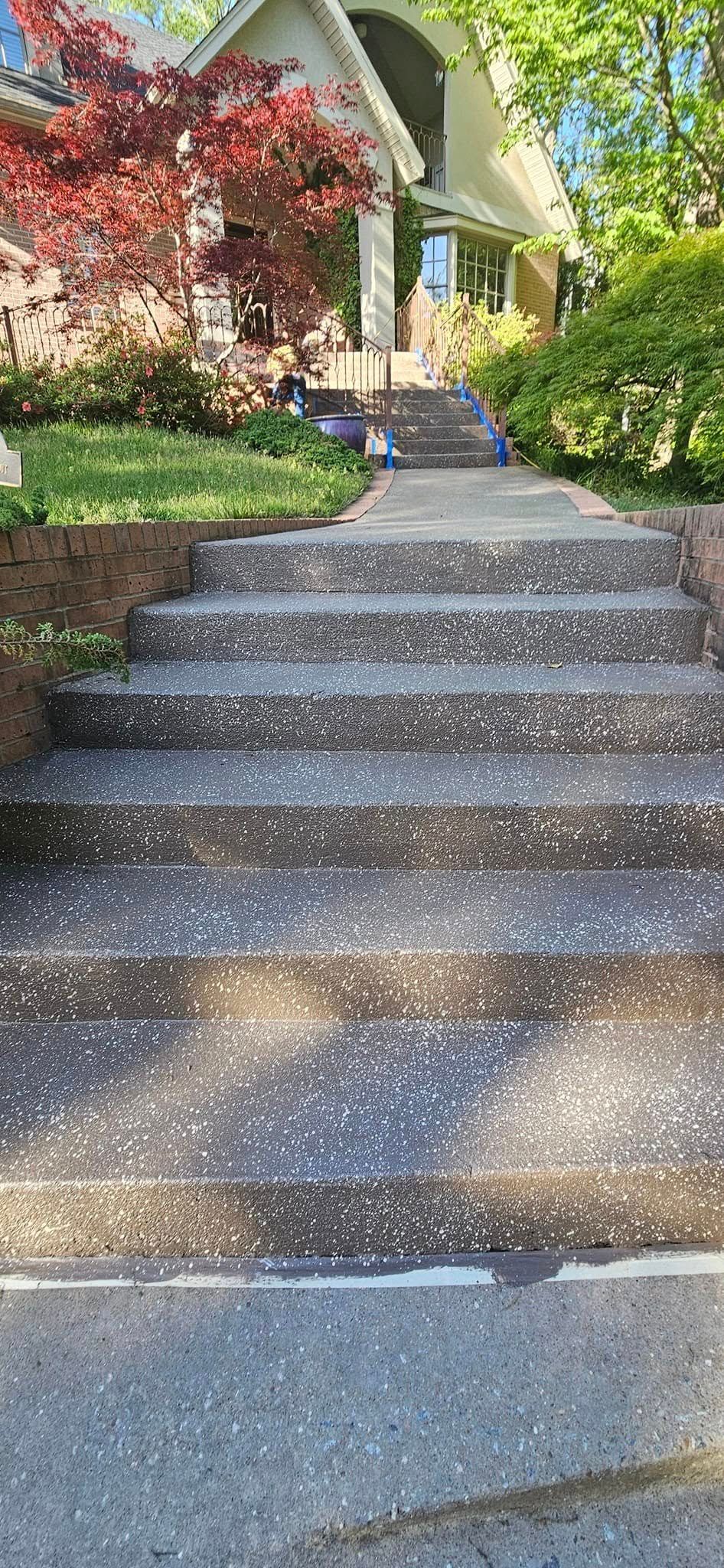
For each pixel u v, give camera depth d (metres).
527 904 1.87
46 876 2.05
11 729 2.31
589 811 1.99
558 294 15.51
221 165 7.05
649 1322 1.23
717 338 5.48
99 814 2.05
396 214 11.41
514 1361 1.17
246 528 3.63
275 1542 0.97
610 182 11.64
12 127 6.88
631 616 2.70
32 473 4.34
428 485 6.30
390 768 2.29
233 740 2.46
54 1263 1.37
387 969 1.69
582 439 7.05
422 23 12.24
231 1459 1.05
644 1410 1.10
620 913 1.83
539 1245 1.40
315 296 7.95
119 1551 0.96
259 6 9.22
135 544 2.83
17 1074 1.57
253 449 6.75
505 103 13.01
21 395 6.82
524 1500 1.02
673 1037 1.66
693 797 2.00
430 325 10.73
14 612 2.21
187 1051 1.64
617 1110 1.46
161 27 21.52
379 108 10.40
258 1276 1.34
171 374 7.13
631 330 6.05
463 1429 1.08
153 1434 1.07
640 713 2.34
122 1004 1.73
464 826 2.03
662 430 6.17
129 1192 1.33
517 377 7.67
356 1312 1.26
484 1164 1.35
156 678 2.59
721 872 2.03
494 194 13.63
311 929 1.77
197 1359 1.18
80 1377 1.15
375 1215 1.36
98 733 2.47
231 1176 1.33
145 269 7.28
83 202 6.56
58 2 7.04
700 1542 0.99
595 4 9.58
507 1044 1.65
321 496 4.68
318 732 2.44
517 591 3.15
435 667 2.74
